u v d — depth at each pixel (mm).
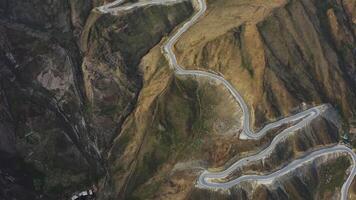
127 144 143750
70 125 147375
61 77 151625
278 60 142000
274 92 139500
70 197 139250
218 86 141125
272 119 137250
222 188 130250
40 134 143250
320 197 134125
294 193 131250
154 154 138375
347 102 146000
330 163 137500
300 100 140375
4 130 139500
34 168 140500
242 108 137750
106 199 139000
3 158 138000
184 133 138500
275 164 133250
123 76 151000
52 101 149125
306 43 146500
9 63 151750
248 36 142500
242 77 140250
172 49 149250
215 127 137500
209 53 143500
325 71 146375
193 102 141625
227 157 133875
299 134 136875
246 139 134750
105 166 144125
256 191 130375
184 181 133125
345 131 141625
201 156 134750
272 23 144250
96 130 147875
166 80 144500
